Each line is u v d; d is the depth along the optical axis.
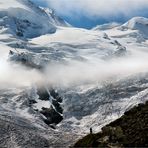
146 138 128.12
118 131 135.62
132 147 126.12
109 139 133.50
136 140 128.62
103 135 138.25
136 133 132.25
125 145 128.00
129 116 146.88
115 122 146.62
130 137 131.25
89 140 138.88
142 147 124.81
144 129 132.88
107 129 139.50
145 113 143.25
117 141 131.62
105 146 130.25
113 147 128.25
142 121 138.38
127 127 138.25
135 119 142.00
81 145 138.75
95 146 133.50
